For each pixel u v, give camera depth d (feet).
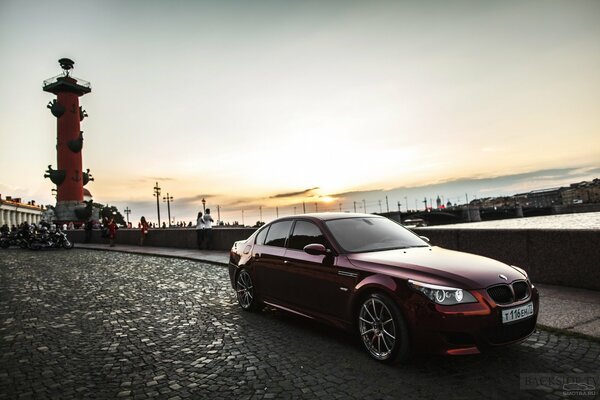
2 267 44.55
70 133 183.62
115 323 20.06
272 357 14.58
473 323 12.03
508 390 11.34
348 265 15.12
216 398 11.57
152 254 55.52
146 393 12.03
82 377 13.29
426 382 12.01
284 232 19.58
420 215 411.54
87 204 180.24
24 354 15.62
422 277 12.91
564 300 20.20
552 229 24.12
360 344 15.65
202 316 20.97
